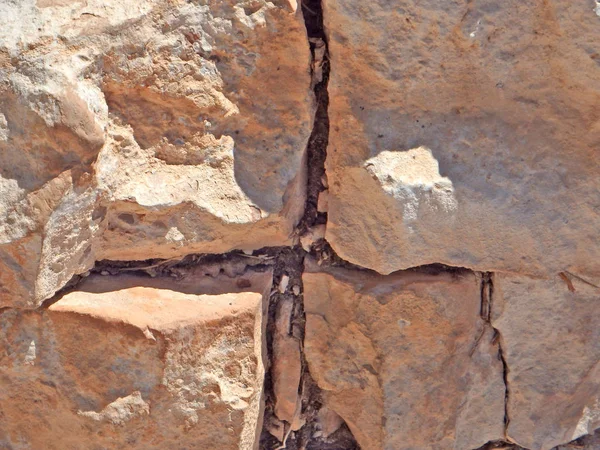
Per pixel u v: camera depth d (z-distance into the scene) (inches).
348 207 28.7
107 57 26.8
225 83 27.7
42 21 26.3
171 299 28.6
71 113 26.2
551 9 26.9
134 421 28.2
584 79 27.4
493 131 28.2
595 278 29.2
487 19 27.2
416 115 28.2
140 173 27.7
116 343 27.7
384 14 27.2
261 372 29.4
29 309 27.7
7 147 26.2
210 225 28.2
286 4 27.2
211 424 28.7
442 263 29.0
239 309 28.5
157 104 27.5
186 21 27.2
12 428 28.8
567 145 28.2
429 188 27.8
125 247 28.2
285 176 28.3
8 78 26.1
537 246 28.7
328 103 28.5
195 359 28.2
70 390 28.2
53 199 26.2
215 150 28.0
